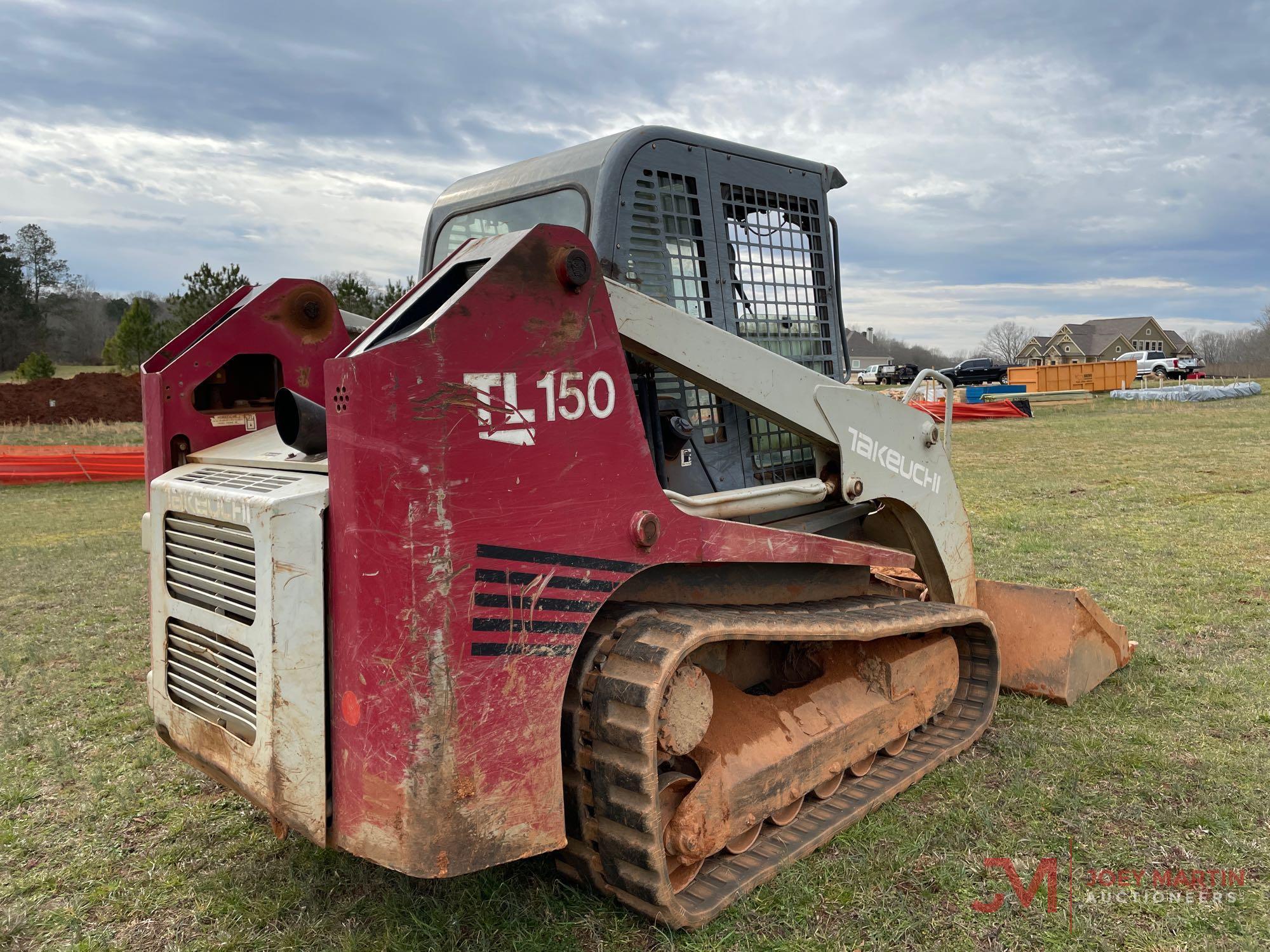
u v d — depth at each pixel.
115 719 4.53
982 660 4.20
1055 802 3.37
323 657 2.34
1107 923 2.68
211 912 2.86
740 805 2.83
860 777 3.53
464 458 2.21
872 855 3.02
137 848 3.29
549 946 2.58
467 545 2.22
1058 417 24.91
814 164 3.97
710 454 3.39
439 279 2.47
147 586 7.59
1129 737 3.96
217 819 3.49
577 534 2.44
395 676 2.18
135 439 23.42
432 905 2.79
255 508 2.38
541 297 2.36
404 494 2.15
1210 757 3.75
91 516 12.02
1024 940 2.61
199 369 3.30
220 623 2.59
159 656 2.94
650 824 2.44
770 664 3.80
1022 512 9.88
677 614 2.72
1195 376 47.00
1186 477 12.28
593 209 3.11
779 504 3.33
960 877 2.91
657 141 3.26
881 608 3.66
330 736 2.36
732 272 3.53
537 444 2.35
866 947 2.58
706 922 2.63
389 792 2.20
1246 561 7.24
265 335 3.45
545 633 2.38
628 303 2.79
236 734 2.57
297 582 2.33
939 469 4.17
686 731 2.61
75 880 3.08
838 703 3.39
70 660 5.55
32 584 7.71
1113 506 10.09
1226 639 5.31
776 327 3.72
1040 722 4.15
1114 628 4.66
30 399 29.05
